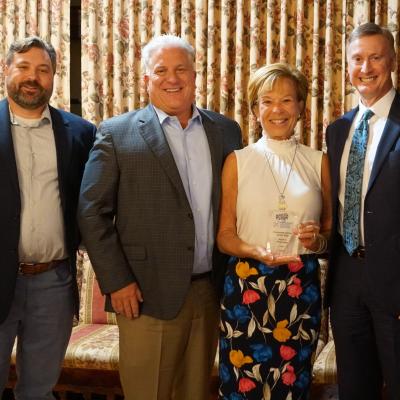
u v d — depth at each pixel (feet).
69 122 8.75
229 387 7.84
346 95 11.76
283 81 7.72
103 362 10.19
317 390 10.09
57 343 8.67
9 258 8.07
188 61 8.09
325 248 7.85
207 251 8.13
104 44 12.85
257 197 7.67
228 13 12.24
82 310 12.17
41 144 8.38
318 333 7.83
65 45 13.07
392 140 7.60
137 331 7.99
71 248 8.61
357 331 7.98
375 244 7.61
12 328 8.44
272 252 7.61
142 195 7.85
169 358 8.02
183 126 8.28
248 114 12.42
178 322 7.97
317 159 8.06
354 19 11.67
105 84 12.92
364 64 7.88
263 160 7.82
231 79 12.55
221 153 8.32
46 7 13.07
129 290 7.85
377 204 7.59
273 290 7.57
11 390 12.03
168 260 7.85
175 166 7.88
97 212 7.82
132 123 8.07
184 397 8.34
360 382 8.09
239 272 7.72
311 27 12.13
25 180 8.23
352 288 7.88
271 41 12.14
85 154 8.80
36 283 8.43
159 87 8.00
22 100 8.20
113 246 7.84
